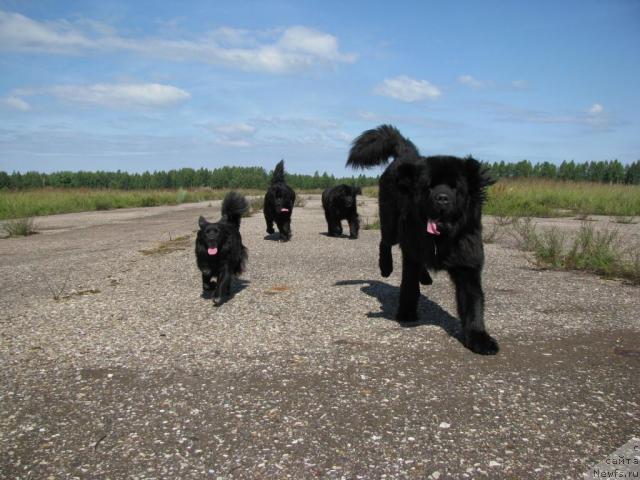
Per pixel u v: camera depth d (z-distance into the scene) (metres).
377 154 6.27
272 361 4.02
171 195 37.94
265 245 10.80
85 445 2.81
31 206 24.08
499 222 13.98
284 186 11.51
